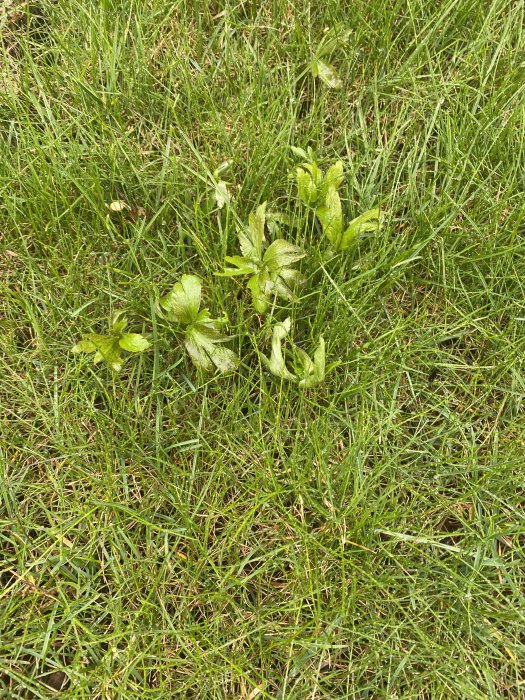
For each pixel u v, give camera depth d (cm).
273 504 54
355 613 50
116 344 52
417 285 61
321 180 56
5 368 56
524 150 63
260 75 63
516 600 52
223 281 57
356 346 58
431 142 65
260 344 56
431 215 60
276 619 51
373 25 67
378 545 53
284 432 55
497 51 64
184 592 51
